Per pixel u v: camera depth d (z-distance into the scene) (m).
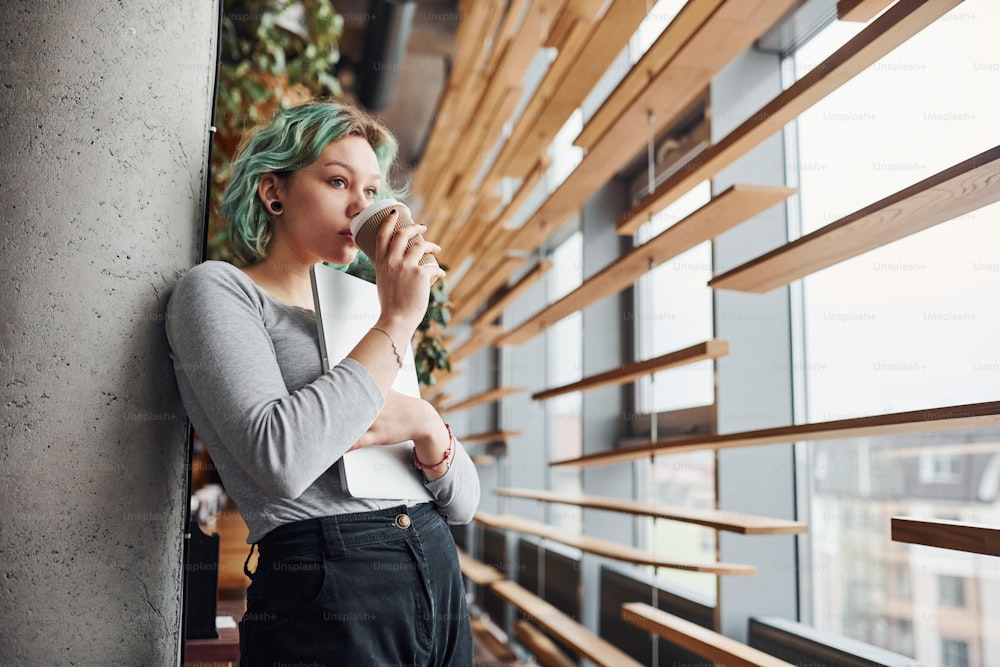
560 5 2.67
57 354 1.04
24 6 1.07
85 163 1.08
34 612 1.01
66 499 1.03
